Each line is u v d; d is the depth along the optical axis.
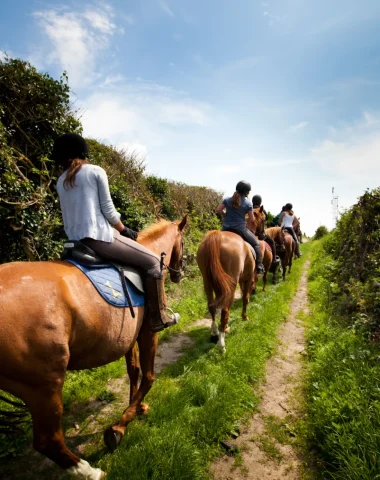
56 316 1.87
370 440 2.58
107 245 2.37
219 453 2.87
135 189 10.00
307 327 6.11
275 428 3.22
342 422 2.95
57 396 1.91
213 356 4.54
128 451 2.64
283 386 4.04
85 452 2.78
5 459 2.68
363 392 3.23
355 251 8.35
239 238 5.11
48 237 5.10
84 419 3.23
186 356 4.62
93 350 2.21
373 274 6.50
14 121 5.07
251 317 6.39
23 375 1.77
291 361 4.77
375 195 7.73
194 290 8.04
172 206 12.66
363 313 5.47
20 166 4.95
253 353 4.53
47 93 5.34
